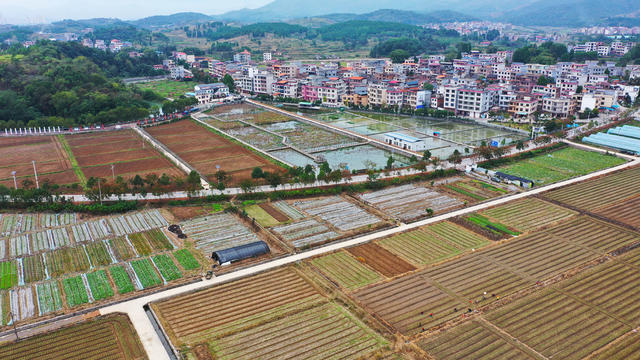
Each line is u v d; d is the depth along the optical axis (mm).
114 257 90000
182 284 80062
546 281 82250
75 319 70562
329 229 102562
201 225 104625
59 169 141625
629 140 165375
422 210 112688
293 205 116438
